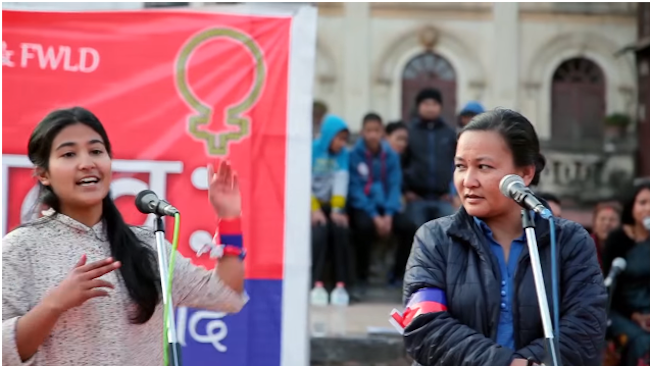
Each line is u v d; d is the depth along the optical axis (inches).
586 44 759.7
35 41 194.2
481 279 137.3
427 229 143.2
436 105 408.2
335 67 745.6
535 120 761.0
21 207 191.3
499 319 136.6
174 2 205.9
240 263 149.4
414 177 402.6
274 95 199.3
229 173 150.7
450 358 132.3
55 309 128.7
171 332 130.4
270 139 198.8
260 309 197.5
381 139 394.9
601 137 761.0
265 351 197.2
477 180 138.3
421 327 134.8
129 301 139.3
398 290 384.2
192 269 149.3
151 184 195.9
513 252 139.6
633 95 759.1
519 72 758.5
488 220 141.7
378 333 285.7
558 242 138.9
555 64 760.3
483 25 757.9
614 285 262.2
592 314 135.6
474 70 759.1
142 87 196.7
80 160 140.1
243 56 198.7
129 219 194.5
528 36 759.1
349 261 370.0
